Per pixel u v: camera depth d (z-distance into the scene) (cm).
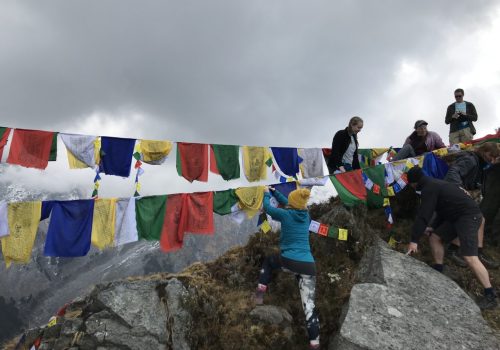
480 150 403
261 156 473
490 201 455
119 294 341
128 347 312
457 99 617
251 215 416
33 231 333
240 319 346
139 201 379
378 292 331
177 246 388
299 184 440
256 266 434
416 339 286
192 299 356
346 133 509
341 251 433
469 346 284
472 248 331
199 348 329
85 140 382
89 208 359
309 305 303
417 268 369
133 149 400
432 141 545
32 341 398
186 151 429
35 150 363
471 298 348
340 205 478
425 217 338
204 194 405
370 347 277
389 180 475
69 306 434
